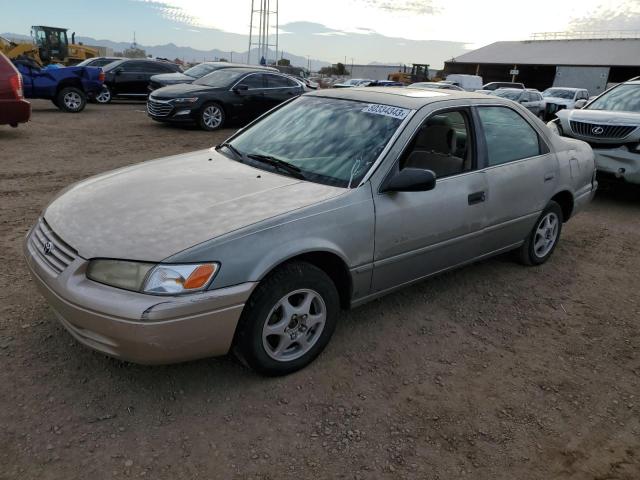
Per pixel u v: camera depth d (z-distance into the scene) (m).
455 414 2.95
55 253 2.86
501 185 4.19
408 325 3.86
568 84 56.66
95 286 2.64
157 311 2.52
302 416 2.84
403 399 3.04
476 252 4.21
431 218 3.65
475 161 4.05
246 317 2.84
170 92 13.09
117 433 2.63
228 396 2.95
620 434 2.89
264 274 2.80
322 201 3.11
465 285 4.59
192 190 3.23
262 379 3.10
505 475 2.55
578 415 3.02
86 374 3.04
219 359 3.27
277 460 2.54
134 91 19.69
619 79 54.16
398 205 3.43
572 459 2.68
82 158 8.97
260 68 14.59
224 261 2.68
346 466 2.53
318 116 4.04
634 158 7.26
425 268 3.80
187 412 2.81
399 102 3.86
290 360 3.11
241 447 2.60
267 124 4.28
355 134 3.69
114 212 2.97
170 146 10.65
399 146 3.51
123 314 2.52
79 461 2.45
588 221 6.91
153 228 2.78
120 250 2.65
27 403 2.78
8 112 10.02
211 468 2.46
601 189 8.76
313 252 3.06
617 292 4.71
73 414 2.73
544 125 4.86
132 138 11.44
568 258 5.46
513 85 33.69
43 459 2.44
